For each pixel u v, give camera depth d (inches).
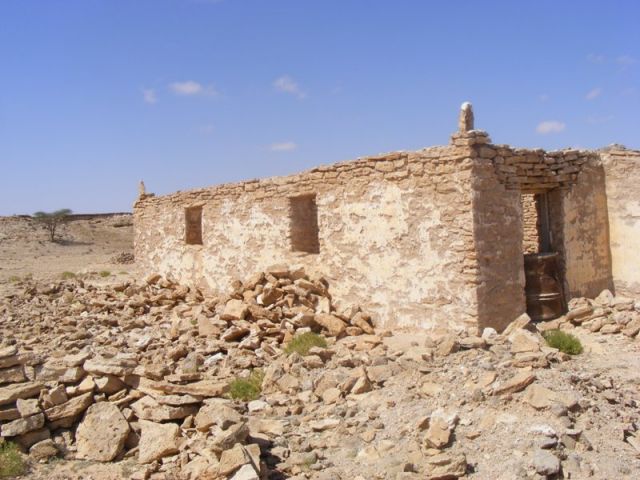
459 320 422.0
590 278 513.0
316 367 379.9
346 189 511.2
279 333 460.4
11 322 582.6
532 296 471.8
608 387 319.3
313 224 603.2
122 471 277.3
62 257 1722.4
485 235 422.3
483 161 423.8
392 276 470.6
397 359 368.5
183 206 741.9
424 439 269.6
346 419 308.2
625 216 522.0
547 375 314.7
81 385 331.6
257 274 556.7
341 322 466.9
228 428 278.2
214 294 685.3
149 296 673.6
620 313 446.9
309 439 296.0
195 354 419.2
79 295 709.9
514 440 261.4
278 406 335.9
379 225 480.4
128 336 507.5
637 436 268.1
